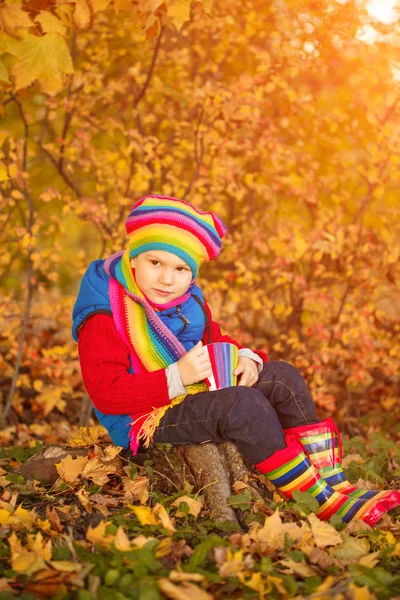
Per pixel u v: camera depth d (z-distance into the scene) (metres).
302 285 4.69
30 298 4.59
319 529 2.26
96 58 4.79
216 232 2.67
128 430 2.65
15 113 5.71
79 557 2.01
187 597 1.79
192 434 2.53
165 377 2.49
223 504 2.47
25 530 2.28
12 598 1.82
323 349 4.75
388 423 5.07
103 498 2.56
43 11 2.57
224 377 2.61
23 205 5.54
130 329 2.62
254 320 5.35
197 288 2.96
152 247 2.57
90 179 5.47
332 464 2.60
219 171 4.63
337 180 5.17
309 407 2.66
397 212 5.00
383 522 2.50
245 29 4.84
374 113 4.51
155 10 2.64
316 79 5.02
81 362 2.62
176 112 5.04
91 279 2.73
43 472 2.84
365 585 1.97
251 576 2.01
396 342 5.14
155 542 2.07
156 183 5.21
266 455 2.43
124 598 1.80
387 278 5.00
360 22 4.37
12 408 4.95
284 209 5.42
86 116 4.75
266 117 4.83
